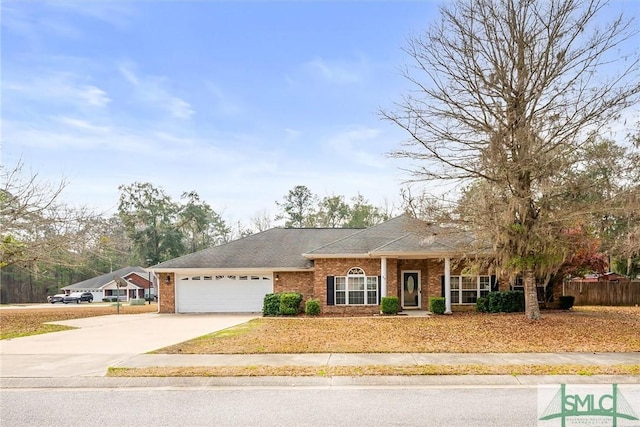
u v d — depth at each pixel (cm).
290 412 735
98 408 770
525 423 680
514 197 1673
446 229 1883
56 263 2427
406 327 1741
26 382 947
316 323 1933
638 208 1664
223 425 679
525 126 1712
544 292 2441
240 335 1554
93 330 1812
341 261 2425
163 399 822
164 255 6169
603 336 1463
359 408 753
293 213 6338
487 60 1823
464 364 1037
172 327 1889
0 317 2534
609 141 2231
